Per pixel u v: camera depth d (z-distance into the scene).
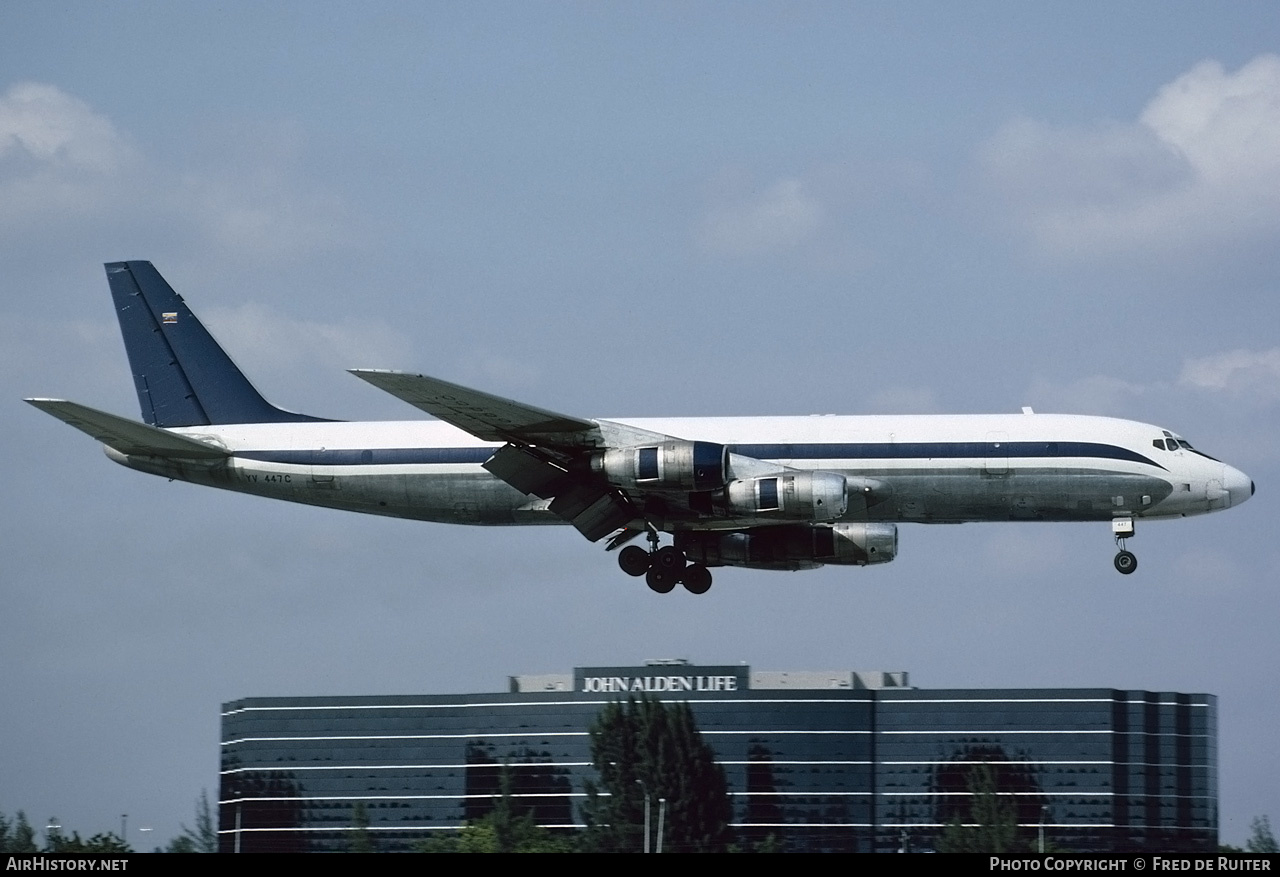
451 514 160.12
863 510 153.12
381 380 140.00
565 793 157.25
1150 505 150.12
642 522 159.62
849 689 158.62
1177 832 152.12
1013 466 150.12
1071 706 156.12
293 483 161.62
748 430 155.62
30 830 137.25
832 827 156.25
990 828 151.12
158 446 161.12
